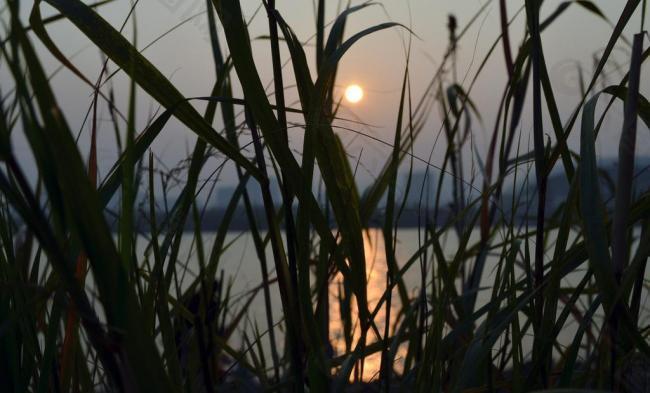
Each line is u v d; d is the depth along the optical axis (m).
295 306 0.65
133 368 0.38
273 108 0.62
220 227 0.83
